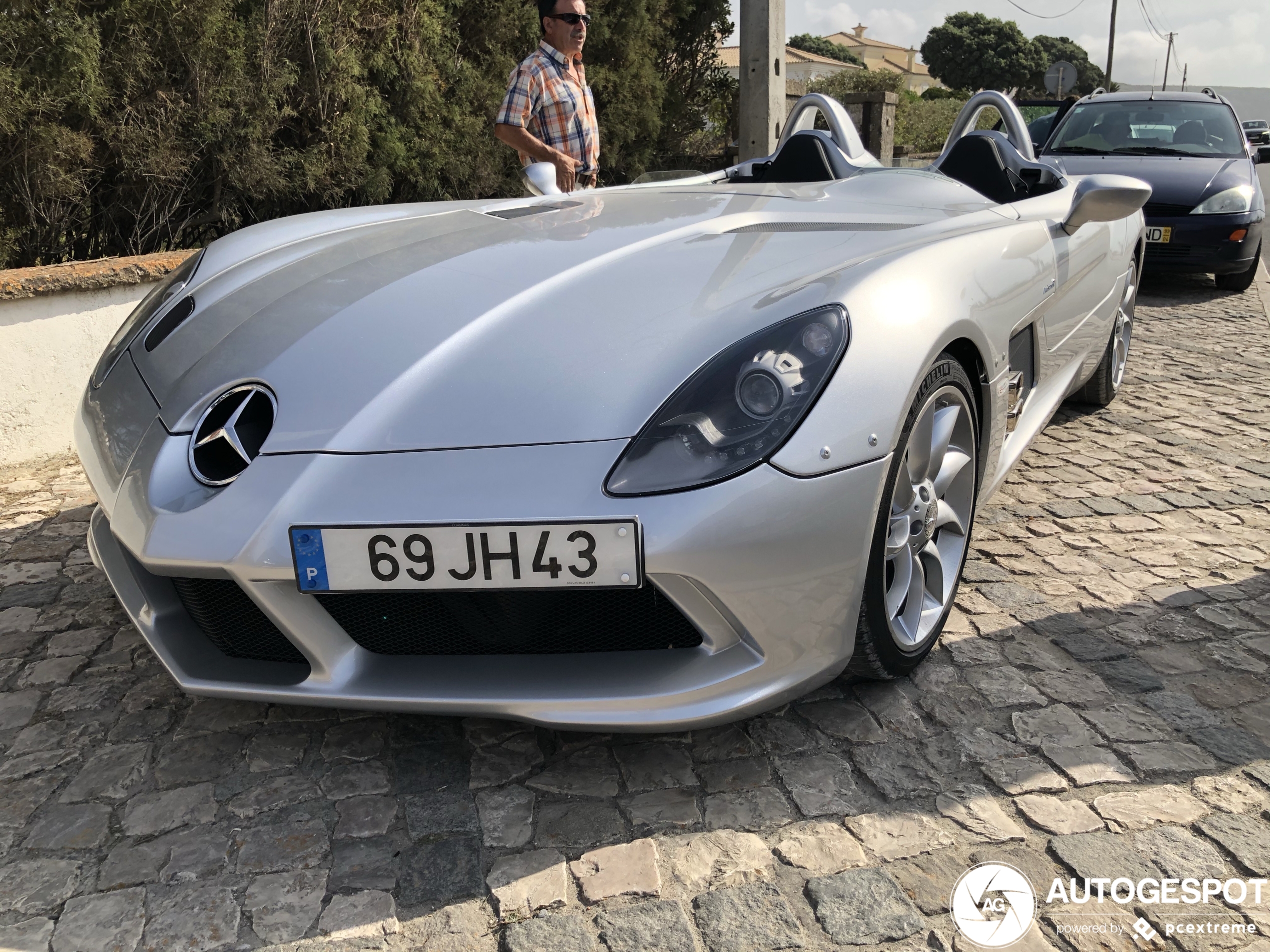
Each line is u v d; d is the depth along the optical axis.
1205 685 1.87
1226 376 4.38
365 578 1.42
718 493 1.41
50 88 3.53
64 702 1.91
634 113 7.57
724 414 1.45
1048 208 2.66
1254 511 2.77
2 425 3.35
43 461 3.46
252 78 4.42
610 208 2.34
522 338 1.58
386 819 1.55
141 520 1.53
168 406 1.69
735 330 1.54
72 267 3.48
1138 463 3.21
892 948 1.28
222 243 2.37
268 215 4.88
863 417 1.52
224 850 1.49
